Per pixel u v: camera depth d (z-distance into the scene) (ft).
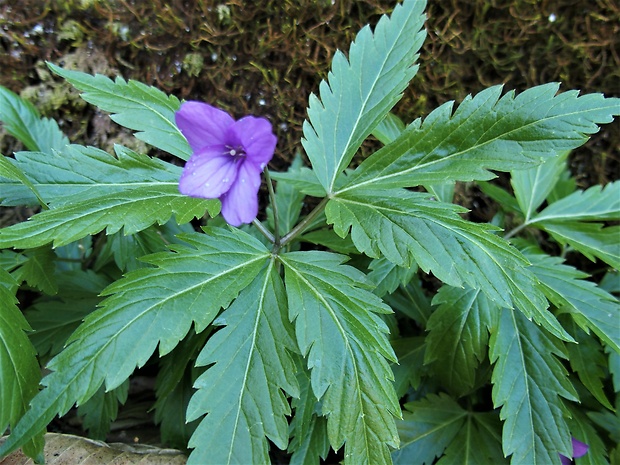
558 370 0.39
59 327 0.45
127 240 0.42
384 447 0.30
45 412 0.27
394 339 0.46
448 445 0.42
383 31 0.40
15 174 0.33
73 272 0.48
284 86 0.57
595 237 0.46
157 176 0.39
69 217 0.32
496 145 0.35
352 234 0.34
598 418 0.43
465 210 0.33
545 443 0.37
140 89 0.41
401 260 0.32
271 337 0.32
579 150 0.60
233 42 0.55
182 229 0.49
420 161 0.37
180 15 0.54
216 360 0.31
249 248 0.35
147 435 0.48
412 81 0.57
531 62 0.56
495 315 0.41
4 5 0.52
